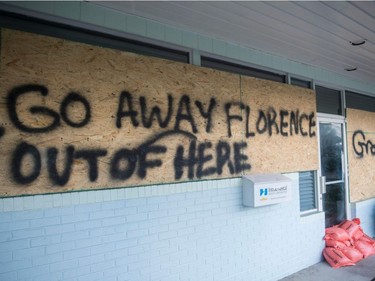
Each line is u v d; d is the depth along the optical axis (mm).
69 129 2590
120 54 2893
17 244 2352
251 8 2891
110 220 2781
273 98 4203
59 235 2527
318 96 5176
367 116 6090
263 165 3996
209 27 3365
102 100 2766
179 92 3258
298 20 3182
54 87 2543
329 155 5336
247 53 4020
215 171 3496
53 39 2562
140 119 2971
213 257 3463
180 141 3229
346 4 2816
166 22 3227
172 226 3160
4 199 2318
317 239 4727
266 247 3998
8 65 2363
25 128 2406
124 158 2854
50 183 2488
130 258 2879
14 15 2541
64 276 2535
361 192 5793
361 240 4984
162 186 3111
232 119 3701
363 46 4000
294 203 4410
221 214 3557
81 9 2762
